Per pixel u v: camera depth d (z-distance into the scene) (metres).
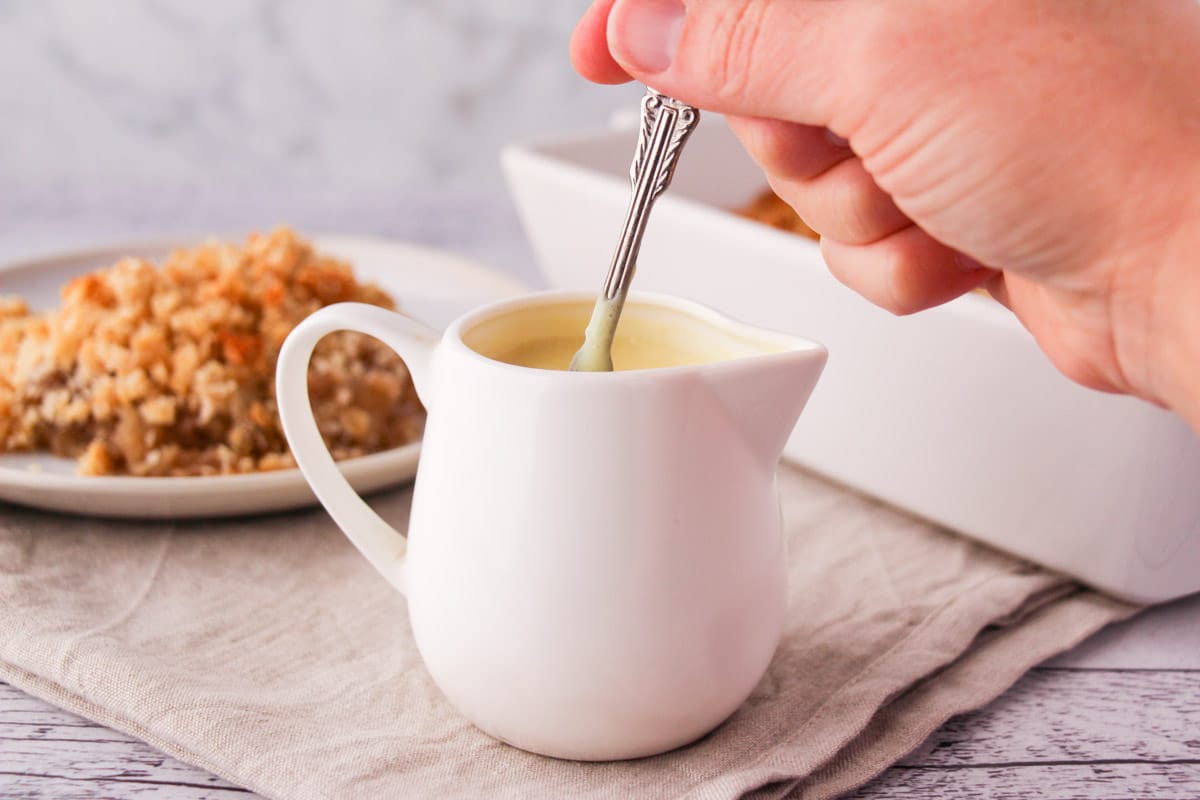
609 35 0.37
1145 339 0.36
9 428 0.52
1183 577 0.47
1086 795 0.40
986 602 0.45
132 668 0.41
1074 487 0.45
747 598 0.39
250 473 0.50
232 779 0.39
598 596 0.37
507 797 0.38
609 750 0.39
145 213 0.97
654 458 0.37
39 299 0.62
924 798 0.39
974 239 0.36
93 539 0.49
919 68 0.34
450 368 0.38
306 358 0.41
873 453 0.50
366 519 0.42
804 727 0.40
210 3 1.00
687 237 0.53
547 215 0.59
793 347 0.38
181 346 0.52
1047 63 0.34
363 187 1.07
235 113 1.04
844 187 0.41
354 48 1.02
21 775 0.40
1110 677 0.44
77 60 1.02
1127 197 0.34
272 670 0.43
